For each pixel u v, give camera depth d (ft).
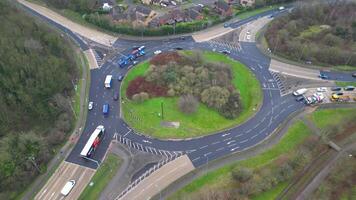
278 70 514.27
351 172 360.89
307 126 416.46
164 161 370.73
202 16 626.64
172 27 580.71
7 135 368.27
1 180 326.85
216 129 411.75
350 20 616.80
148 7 644.27
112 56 533.55
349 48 554.05
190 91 454.81
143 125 415.03
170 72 474.90
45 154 362.12
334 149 388.16
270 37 573.74
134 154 378.53
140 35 580.30
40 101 412.16
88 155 369.30
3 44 415.23
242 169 345.51
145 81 472.85
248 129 413.80
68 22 612.70
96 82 481.87
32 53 433.48
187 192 338.54
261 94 468.34
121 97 457.68
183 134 403.95
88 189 341.82
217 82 466.70
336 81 491.72
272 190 343.87
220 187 341.00
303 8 640.58
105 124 416.46
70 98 448.24
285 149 387.34
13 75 399.85
